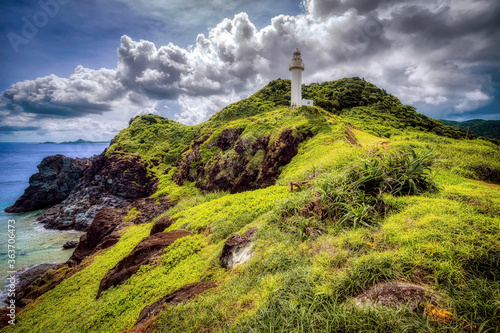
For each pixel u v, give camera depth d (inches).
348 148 869.8
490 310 134.2
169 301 287.3
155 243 548.7
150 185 2155.5
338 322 148.2
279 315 172.6
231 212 582.9
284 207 384.8
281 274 230.1
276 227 354.0
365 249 220.2
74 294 560.1
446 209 259.4
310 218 317.1
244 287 245.9
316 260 229.9
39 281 802.2
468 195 314.0
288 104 2527.1
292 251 272.4
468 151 934.4
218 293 264.1
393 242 215.2
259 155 1433.3
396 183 344.2
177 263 455.2
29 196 2240.4
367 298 162.2
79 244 1197.1
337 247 239.1
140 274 465.4
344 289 174.6
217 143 1818.4
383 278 175.9
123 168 2208.4
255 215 517.7
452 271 160.9
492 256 171.9
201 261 422.9
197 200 1088.2
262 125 1624.0
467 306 138.5
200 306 243.0
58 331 406.9
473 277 160.1
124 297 406.0
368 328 138.3
